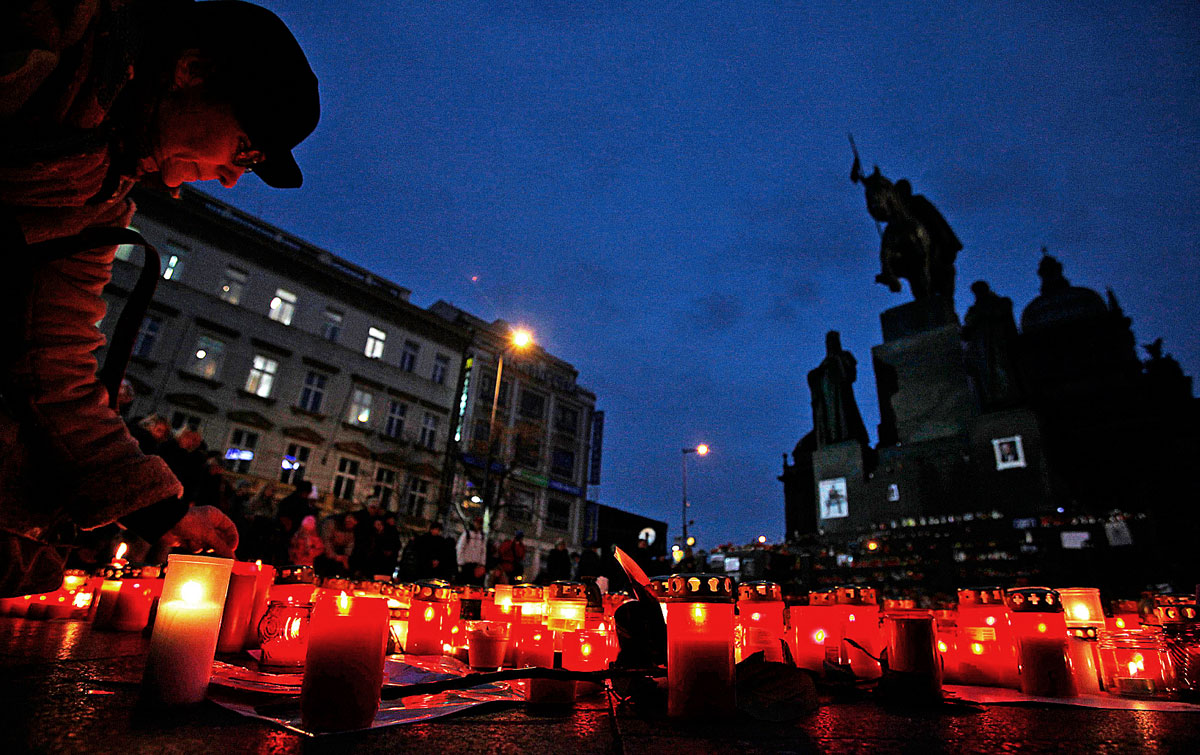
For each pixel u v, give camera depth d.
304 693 1.11
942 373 20.27
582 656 1.71
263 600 2.13
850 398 22.55
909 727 1.30
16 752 0.82
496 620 2.31
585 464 34.75
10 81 1.05
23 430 1.41
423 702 1.43
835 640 1.95
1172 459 26.02
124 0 1.28
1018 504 17.62
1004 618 2.03
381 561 8.94
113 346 1.60
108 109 1.30
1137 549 15.16
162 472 1.56
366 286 25.92
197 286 21.23
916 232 23.23
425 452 26.77
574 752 1.01
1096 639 1.96
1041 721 1.39
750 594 1.98
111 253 1.57
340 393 24.45
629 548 11.07
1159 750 1.10
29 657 1.68
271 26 1.43
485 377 30.83
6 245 1.24
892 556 18.14
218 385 21.12
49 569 1.52
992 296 20.25
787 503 35.47
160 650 1.18
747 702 1.39
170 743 0.93
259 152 1.48
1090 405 29.28
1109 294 32.81
